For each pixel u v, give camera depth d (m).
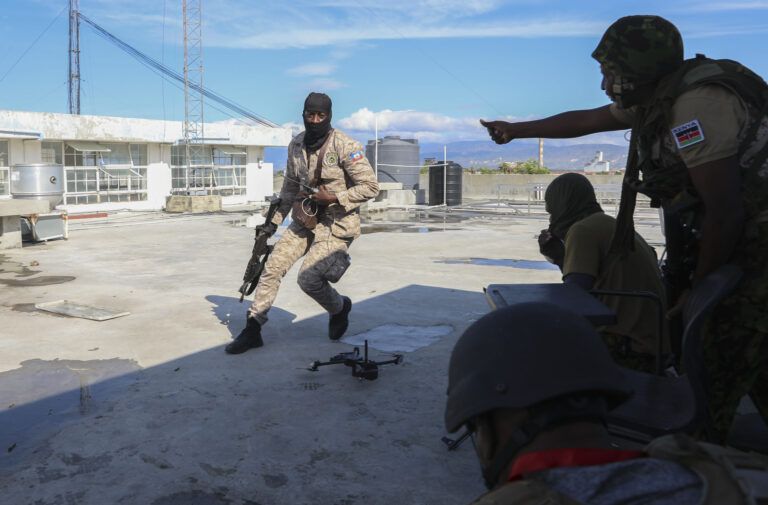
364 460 2.82
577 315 0.87
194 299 6.29
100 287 6.92
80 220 16.42
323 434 3.10
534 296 1.97
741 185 1.65
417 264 8.55
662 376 2.04
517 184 27.20
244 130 24.88
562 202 2.69
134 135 20.91
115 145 21.12
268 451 2.91
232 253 9.76
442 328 5.14
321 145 4.39
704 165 1.63
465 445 2.98
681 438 0.83
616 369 0.83
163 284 7.11
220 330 5.10
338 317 4.75
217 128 23.72
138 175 21.86
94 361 4.28
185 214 19.11
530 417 0.80
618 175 28.12
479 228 14.16
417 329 5.11
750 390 1.89
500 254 9.60
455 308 5.86
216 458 2.84
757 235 1.65
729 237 1.63
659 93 1.74
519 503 0.73
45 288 6.85
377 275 7.64
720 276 1.61
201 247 10.49
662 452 0.82
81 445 2.97
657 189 1.87
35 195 10.70
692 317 1.54
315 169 4.41
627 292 2.09
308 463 2.79
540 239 2.87
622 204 2.12
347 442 3.01
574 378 0.79
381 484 2.61
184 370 4.08
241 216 17.98
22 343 4.71
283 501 2.47
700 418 1.57
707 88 1.62
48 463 2.79
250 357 4.36
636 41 1.72
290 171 4.58
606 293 2.11
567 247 2.45
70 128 19.12
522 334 0.83
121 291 6.70
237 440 3.03
